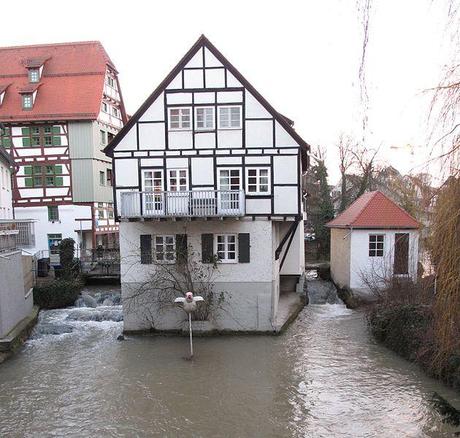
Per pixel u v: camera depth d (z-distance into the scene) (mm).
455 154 5609
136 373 12617
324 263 33812
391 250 16312
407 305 14031
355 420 9773
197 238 16016
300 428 9469
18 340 15000
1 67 32906
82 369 12992
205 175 16078
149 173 16188
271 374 12430
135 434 9320
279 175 15883
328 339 15547
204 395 11141
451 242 5617
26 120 29828
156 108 16062
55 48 33406
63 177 30359
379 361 13297
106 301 21031
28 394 11328
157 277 16047
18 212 30484
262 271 15945
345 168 38219
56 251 27297
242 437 9141
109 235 33719
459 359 10648
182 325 16094
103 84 31453
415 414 9961
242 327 16078
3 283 14789
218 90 15898
